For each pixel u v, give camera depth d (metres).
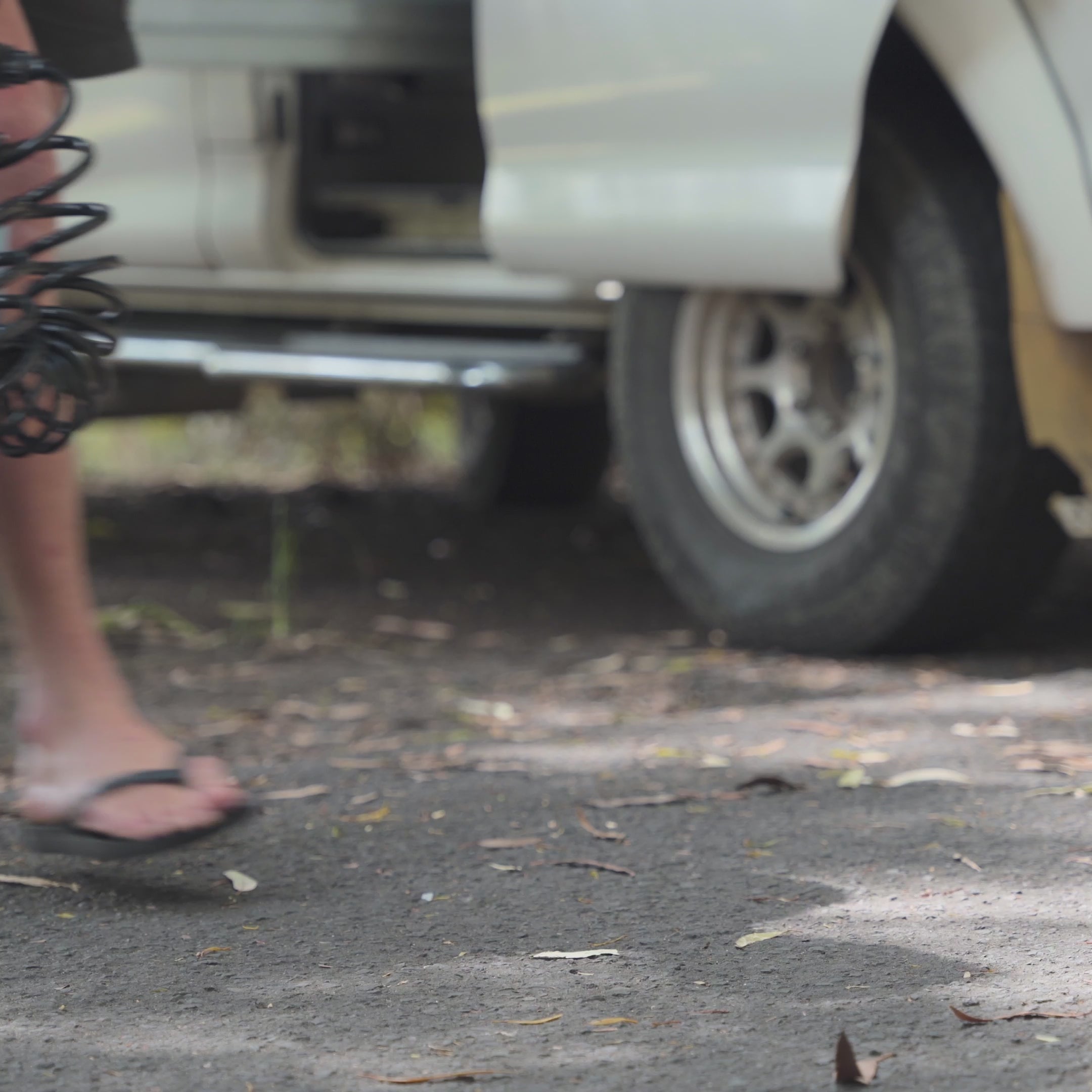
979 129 4.18
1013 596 4.79
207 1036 2.14
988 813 3.20
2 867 2.95
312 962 2.43
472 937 2.54
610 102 4.70
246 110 5.97
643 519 5.38
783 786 3.43
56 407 2.53
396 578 6.95
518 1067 2.02
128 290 6.60
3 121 2.72
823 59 4.24
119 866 2.95
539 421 9.06
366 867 2.92
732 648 5.26
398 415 12.09
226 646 5.49
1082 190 4.00
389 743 4.02
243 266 6.14
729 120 4.46
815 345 4.96
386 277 5.98
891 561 4.68
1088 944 2.44
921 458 4.57
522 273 5.05
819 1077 1.97
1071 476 4.57
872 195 4.60
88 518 8.84
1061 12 3.93
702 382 5.21
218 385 8.41
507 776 3.61
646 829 3.14
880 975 2.32
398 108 6.92
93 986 2.34
